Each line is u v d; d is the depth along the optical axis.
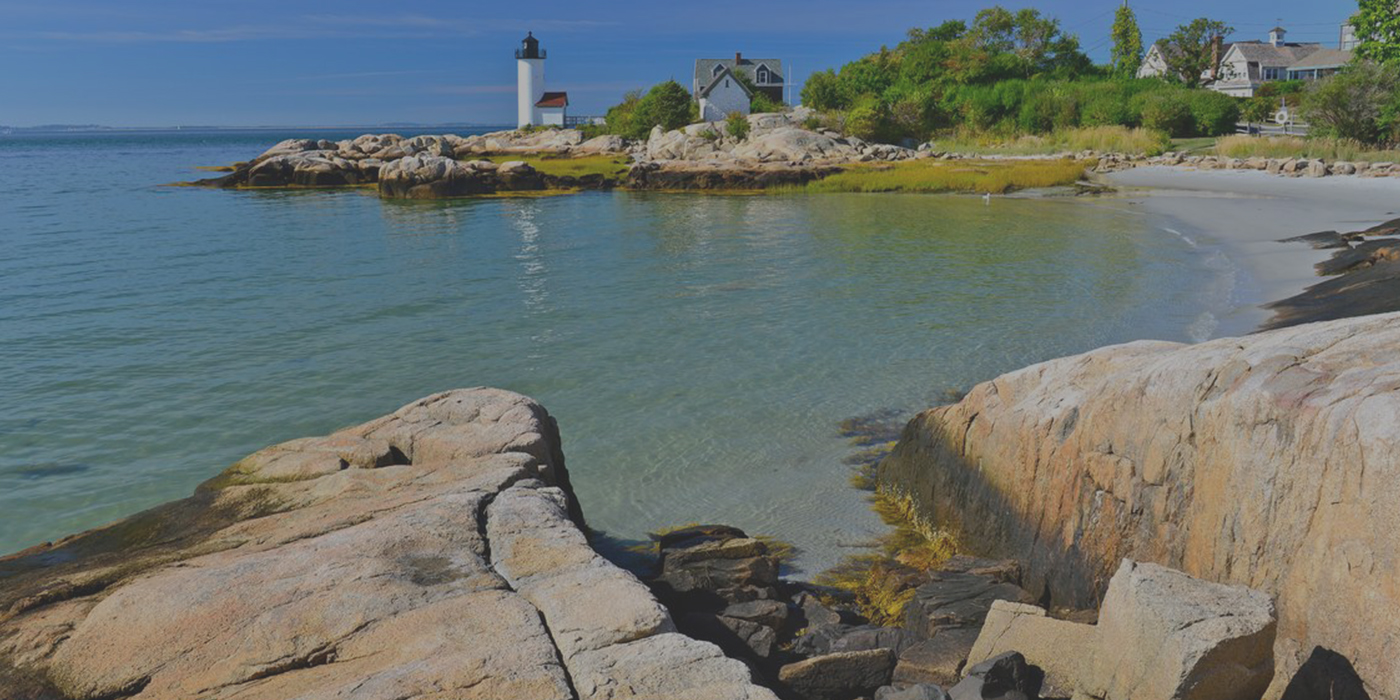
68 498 11.88
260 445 13.64
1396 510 5.33
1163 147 59.72
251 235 38.47
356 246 34.84
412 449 9.16
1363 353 6.46
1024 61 83.31
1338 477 5.76
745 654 7.02
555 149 82.75
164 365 17.69
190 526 7.58
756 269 27.48
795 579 9.38
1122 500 7.66
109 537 7.59
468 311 22.27
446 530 6.86
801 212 44.69
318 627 5.56
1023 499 8.87
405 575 6.16
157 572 6.51
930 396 14.82
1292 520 6.05
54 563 7.14
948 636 7.06
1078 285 23.05
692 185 60.00
